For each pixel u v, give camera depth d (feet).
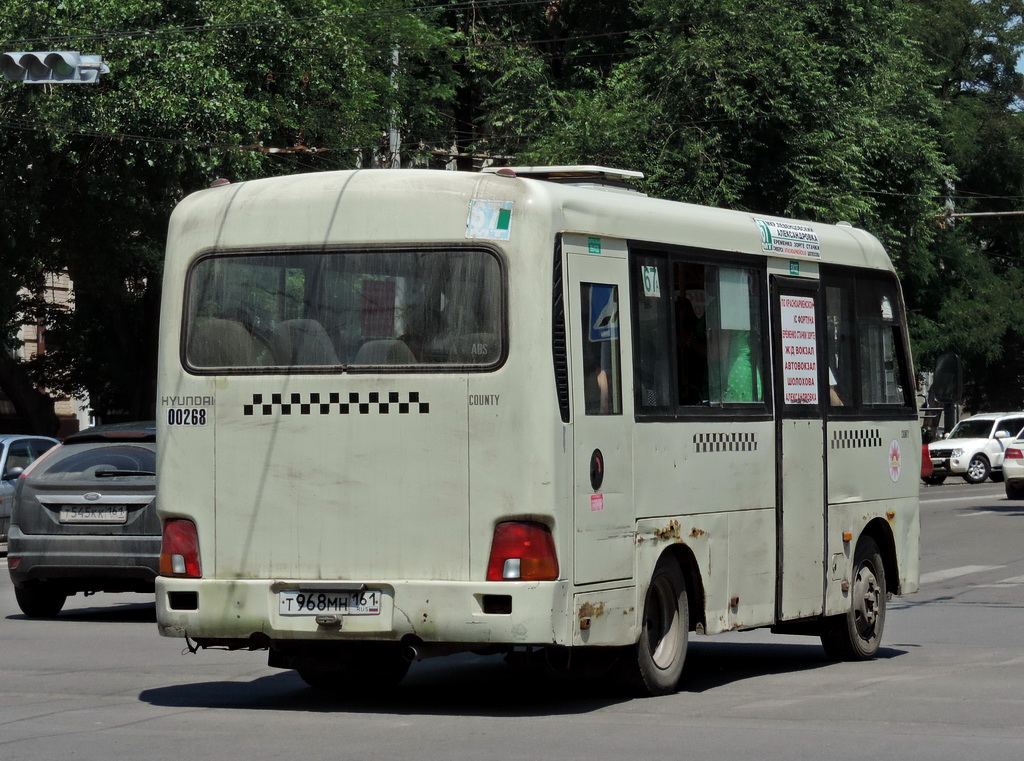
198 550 32.04
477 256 30.71
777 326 38.40
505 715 31.37
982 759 26.32
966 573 69.05
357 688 35.73
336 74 107.55
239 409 31.89
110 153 98.02
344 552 30.96
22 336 158.20
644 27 147.95
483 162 148.97
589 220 31.91
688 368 34.88
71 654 41.83
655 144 126.11
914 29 185.06
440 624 30.12
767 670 39.65
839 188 130.31
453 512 30.37
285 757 26.23
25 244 103.04
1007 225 196.24
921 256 162.61
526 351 30.25
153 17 98.53
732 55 126.00
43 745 27.55
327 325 31.53
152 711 31.91
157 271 114.11
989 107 194.18
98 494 50.26
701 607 35.09
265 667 39.47
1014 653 43.19
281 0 104.37
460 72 151.12
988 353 183.93
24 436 80.28
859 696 34.24
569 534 30.45
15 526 51.19
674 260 34.65
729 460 36.04
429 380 30.63
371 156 123.54
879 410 43.47
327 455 31.19
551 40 149.07
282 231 32.01
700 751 26.91
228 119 96.43
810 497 39.47
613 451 31.91
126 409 143.33
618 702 33.24
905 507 44.78
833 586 40.40
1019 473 125.90
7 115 92.63
